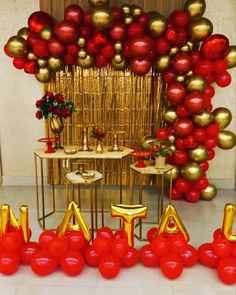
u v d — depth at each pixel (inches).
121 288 102.3
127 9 150.4
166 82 168.6
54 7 173.8
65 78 182.5
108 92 183.3
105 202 175.0
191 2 155.3
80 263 106.7
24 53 159.0
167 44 152.0
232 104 185.0
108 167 192.5
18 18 181.6
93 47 154.6
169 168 135.4
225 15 176.4
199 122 156.5
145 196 184.1
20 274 109.3
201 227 146.0
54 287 103.0
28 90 190.2
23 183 200.4
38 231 142.6
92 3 151.3
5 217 111.9
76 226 117.6
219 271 104.7
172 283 104.6
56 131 146.6
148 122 185.3
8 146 197.6
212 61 156.8
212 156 170.1
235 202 174.6
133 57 153.4
